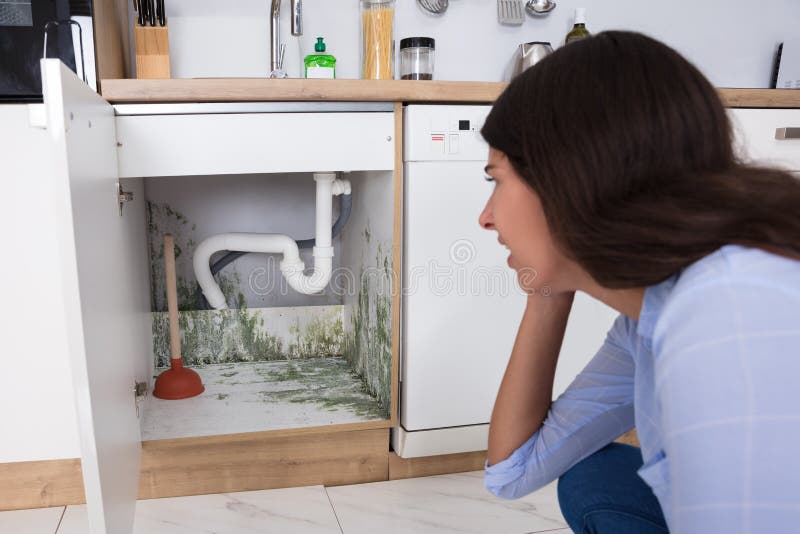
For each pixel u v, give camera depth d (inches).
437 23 74.3
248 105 50.9
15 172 48.1
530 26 76.7
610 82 16.3
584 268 17.8
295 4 63.8
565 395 31.4
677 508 14.4
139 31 61.4
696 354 14.2
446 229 55.4
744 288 14.4
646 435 21.8
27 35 47.6
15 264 48.9
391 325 56.9
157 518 53.4
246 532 51.3
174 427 56.5
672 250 15.6
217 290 71.9
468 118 54.4
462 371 57.7
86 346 32.4
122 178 54.0
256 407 61.4
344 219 69.8
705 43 81.6
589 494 30.0
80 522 52.5
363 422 57.6
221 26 68.7
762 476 13.4
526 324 30.5
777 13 83.0
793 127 61.5
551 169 16.8
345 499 57.0
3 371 50.1
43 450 52.1
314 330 77.9
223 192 74.3
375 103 53.1
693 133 15.9
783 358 13.6
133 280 55.5
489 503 56.3
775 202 15.2
